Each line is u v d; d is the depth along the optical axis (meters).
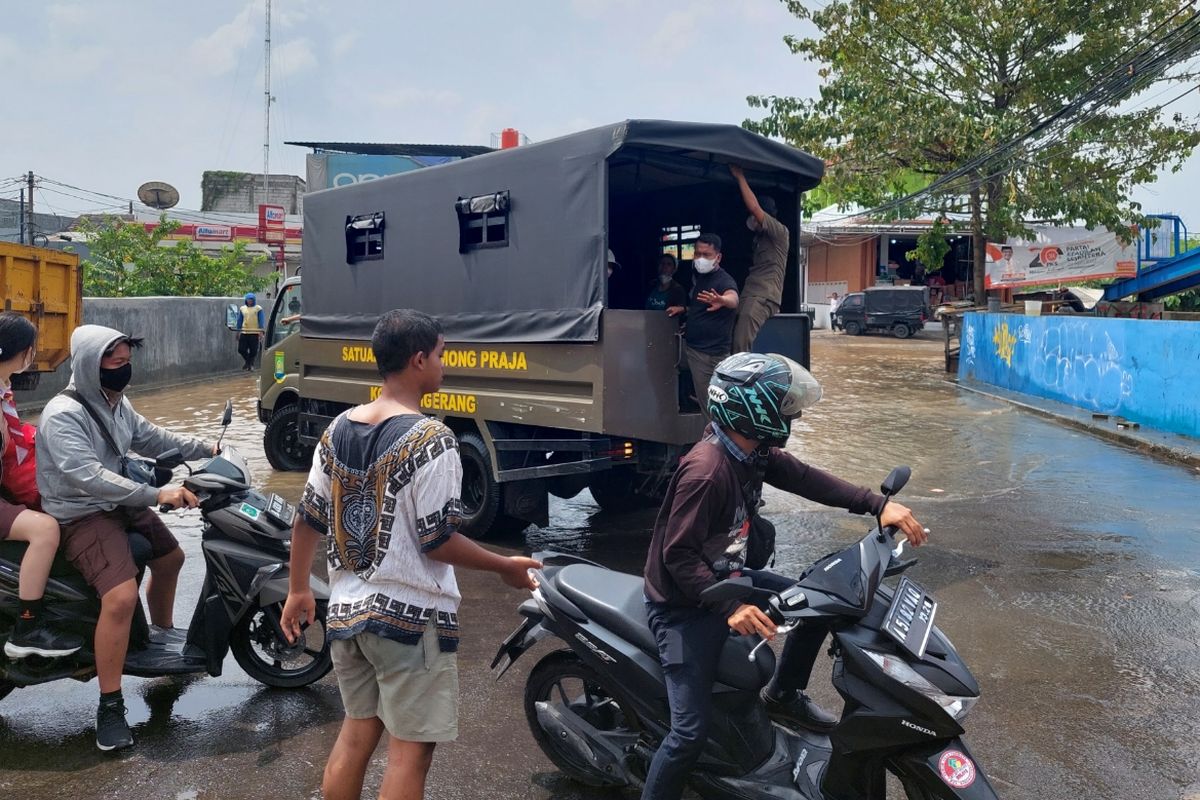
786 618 2.92
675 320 6.76
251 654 4.59
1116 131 23.55
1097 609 5.87
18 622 4.00
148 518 4.55
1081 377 15.18
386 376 2.96
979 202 25.08
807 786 3.23
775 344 7.63
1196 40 12.24
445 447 2.81
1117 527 7.90
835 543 7.45
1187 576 6.55
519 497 7.35
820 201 28.81
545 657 3.75
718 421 3.03
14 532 4.01
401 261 8.12
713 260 6.60
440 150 26.41
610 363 6.40
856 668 2.94
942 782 2.83
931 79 25.03
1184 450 11.02
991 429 13.56
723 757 3.29
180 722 4.28
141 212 38.56
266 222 35.66
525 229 6.93
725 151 6.73
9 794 3.65
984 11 24.14
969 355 21.02
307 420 9.61
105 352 4.00
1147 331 13.10
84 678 4.19
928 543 7.42
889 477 3.19
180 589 6.26
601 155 6.37
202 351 20.97
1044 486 9.59
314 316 9.23
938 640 2.95
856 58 24.94
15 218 34.28
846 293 42.75
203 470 4.41
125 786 3.72
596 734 3.67
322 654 4.56
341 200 8.77
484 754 4.03
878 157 24.83
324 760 3.94
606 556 7.22
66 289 12.58
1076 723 4.31
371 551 2.84
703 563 3.00
